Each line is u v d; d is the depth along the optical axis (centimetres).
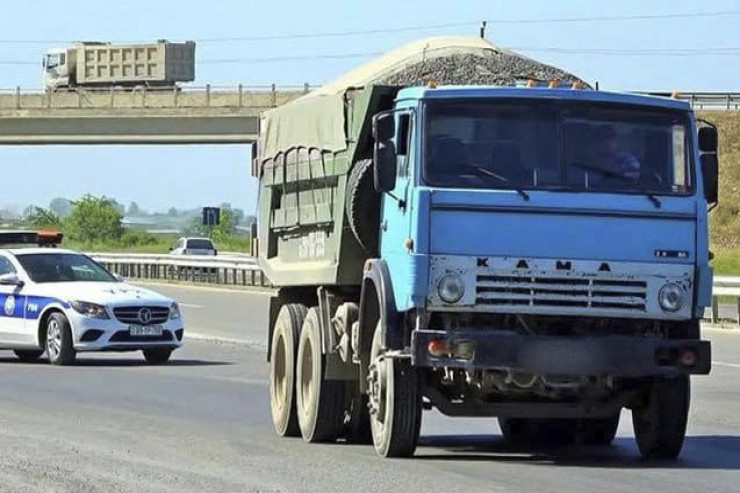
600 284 2178
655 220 2203
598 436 2617
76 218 19662
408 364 2270
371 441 2647
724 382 3800
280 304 2998
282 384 2792
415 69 2517
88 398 3325
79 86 16275
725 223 13275
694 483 2062
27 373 4038
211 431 2734
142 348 4353
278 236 3008
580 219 2183
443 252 2159
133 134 14812
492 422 3017
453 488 1995
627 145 2230
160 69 15838
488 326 2189
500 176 2189
